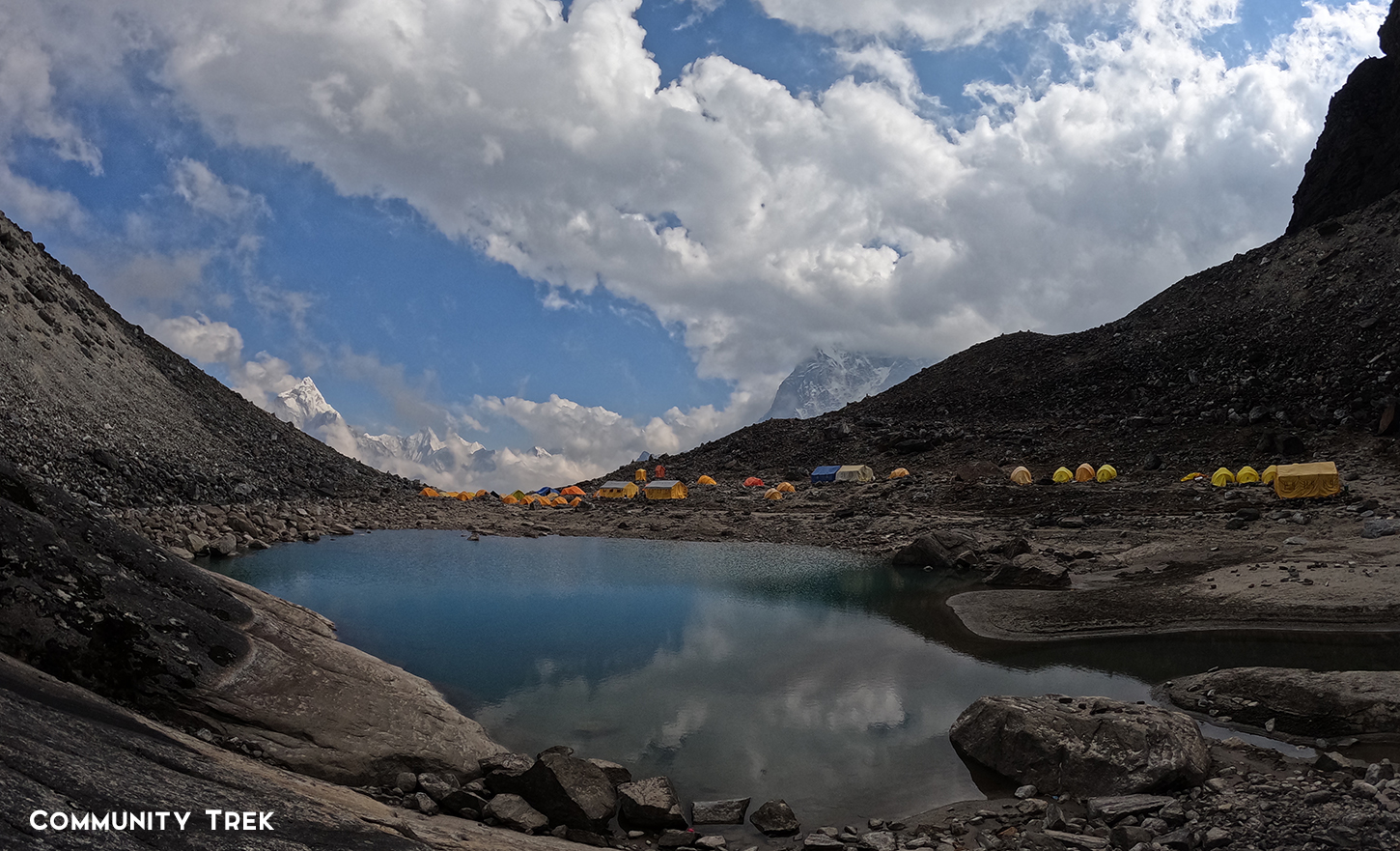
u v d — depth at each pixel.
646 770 15.96
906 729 17.95
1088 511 51.78
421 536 53.25
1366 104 111.00
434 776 14.01
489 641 26.03
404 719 15.85
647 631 27.55
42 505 15.23
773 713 19.25
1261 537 36.88
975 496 60.06
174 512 46.19
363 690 16.41
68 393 52.16
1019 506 55.66
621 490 86.75
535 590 34.72
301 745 13.85
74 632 13.30
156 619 14.71
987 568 38.00
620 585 35.94
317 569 39.09
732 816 13.73
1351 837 10.27
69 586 13.95
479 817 12.87
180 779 9.05
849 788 14.94
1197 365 94.81
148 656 13.85
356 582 35.91
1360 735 15.13
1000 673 22.00
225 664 14.91
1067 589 31.56
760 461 105.56
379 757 14.30
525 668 23.02
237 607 17.38
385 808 11.77
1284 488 47.72
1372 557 29.95
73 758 8.24
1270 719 16.44
